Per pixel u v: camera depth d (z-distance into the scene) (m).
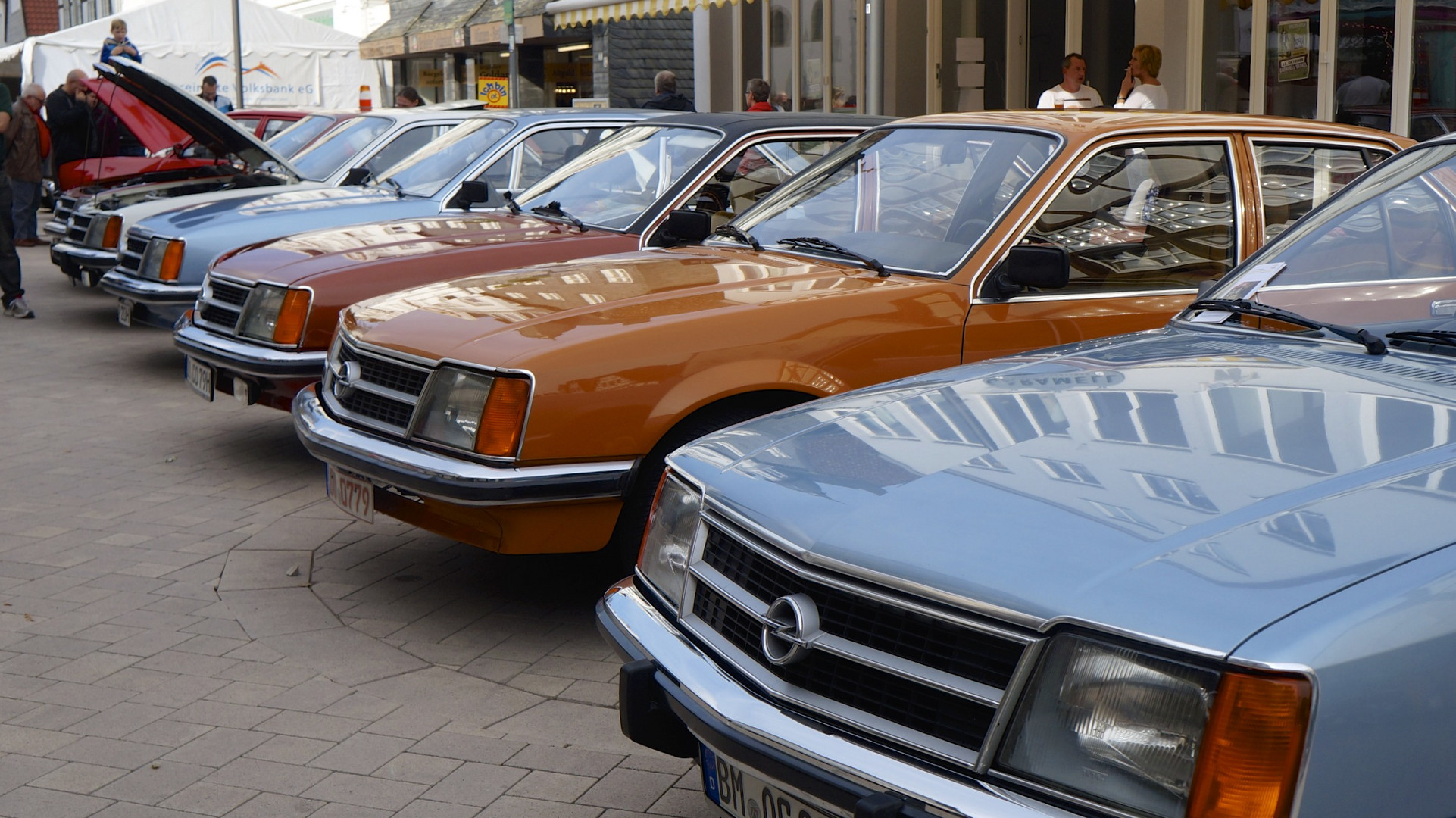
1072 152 4.69
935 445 2.48
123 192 11.34
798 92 17.53
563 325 4.30
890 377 4.41
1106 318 4.62
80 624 4.68
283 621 4.71
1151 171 4.79
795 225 5.17
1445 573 1.84
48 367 9.80
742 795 2.40
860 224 4.99
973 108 15.02
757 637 2.39
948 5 15.14
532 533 4.14
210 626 4.67
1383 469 2.12
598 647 4.46
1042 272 4.17
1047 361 2.98
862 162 5.27
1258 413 2.42
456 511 4.23
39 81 22.06
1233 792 1.74
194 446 7.38
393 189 8.88
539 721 3.88
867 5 15.95
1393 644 1.76
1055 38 14.02
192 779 3.52
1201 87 12.13
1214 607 1.82
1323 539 1.92
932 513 2.20
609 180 6.87
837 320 4.34
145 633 4.59
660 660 2.58
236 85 22.12
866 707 2.15
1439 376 2.61
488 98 25.62
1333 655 1.73
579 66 25.00
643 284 4.70
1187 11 12.14
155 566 5.33
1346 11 10.82
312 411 4.93
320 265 6.34
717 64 19.09
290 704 4.01
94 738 3.78
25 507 6.18
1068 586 1.94
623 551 4.29
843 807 2.09
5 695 4.07
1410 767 1.76
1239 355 2.88
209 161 11.78
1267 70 11.53
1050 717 1.91
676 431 4.27
